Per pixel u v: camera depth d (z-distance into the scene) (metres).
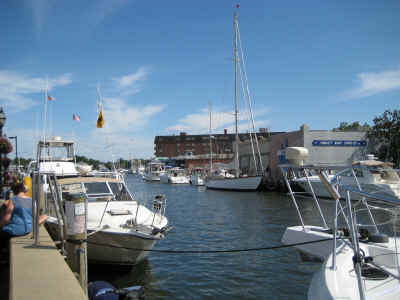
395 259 6.29
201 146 104.06
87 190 10.58
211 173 52.03
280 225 15.95
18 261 5.02
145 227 8.48
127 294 4.73
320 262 8.45
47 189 10.78
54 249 5.75
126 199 11.06
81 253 5.84
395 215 6.57
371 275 5.71
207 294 7.66
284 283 8.22
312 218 17.75
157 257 10.60
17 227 6.50
